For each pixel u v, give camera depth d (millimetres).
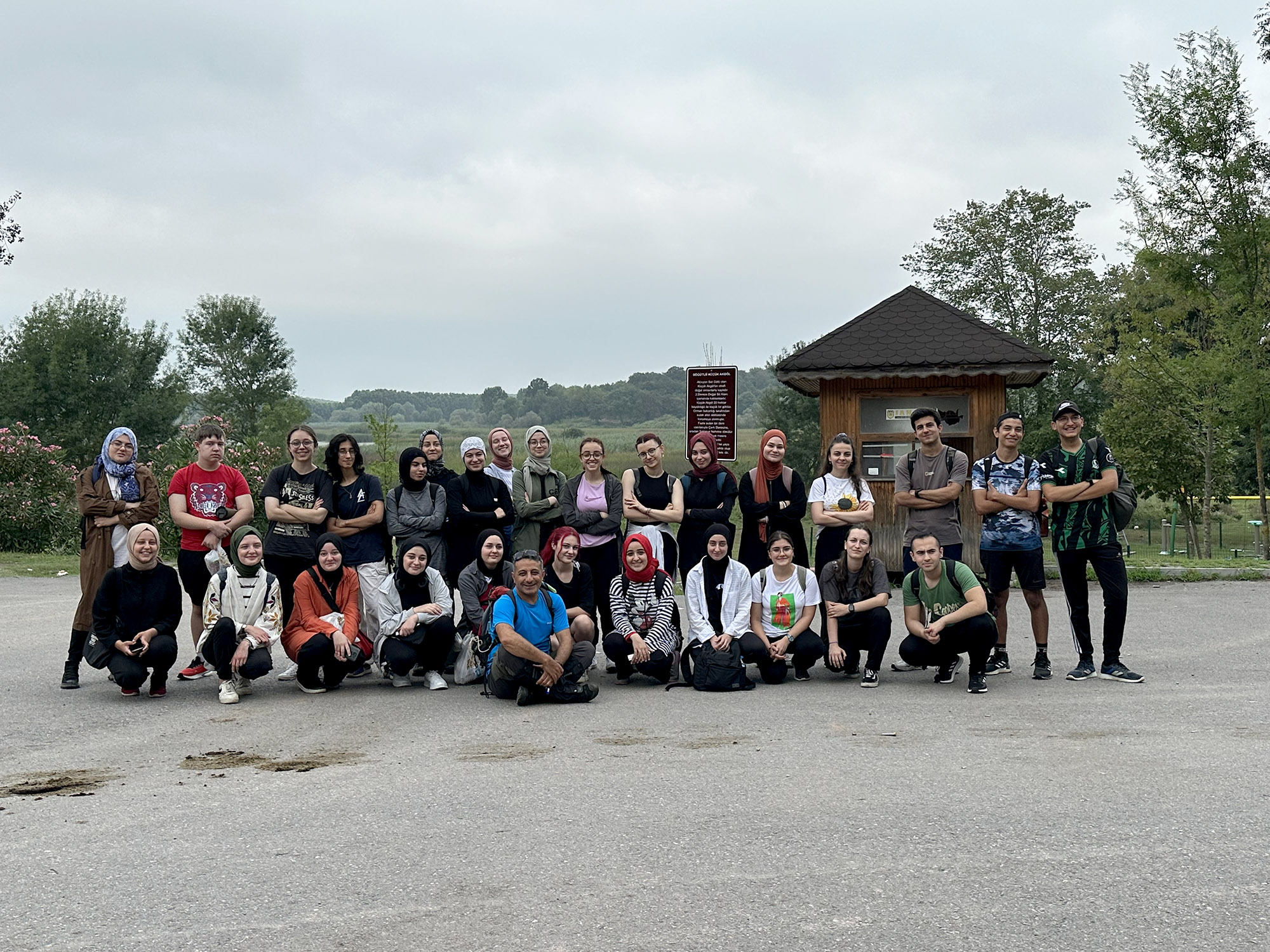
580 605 9125
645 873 4242
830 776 5770
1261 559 20781
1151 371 24938
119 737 7176
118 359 66375
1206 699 7984
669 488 10133
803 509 10023
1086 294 44594
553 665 8188
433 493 9852
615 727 7344
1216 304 20875
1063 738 6684
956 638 8711
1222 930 3600
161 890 4141
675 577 10102
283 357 82062
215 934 3709
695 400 14531
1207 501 30719
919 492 9391
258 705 8367
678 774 5863
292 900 4020
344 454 9469
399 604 9250
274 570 9375
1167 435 32812
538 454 10562
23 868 4449
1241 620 12500
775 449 10008
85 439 64375
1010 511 9156
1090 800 5184
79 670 10141
